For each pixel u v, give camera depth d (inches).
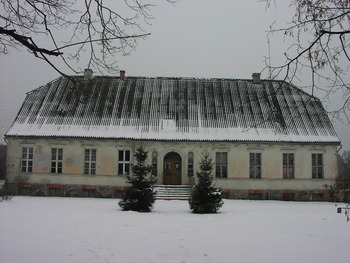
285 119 1444.4
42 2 276.8
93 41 260.4
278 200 1360.7
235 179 1371.8
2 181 1563.7
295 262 392.2
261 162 1381.6
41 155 1376.7
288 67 300.5
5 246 428.5
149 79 1631.4
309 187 1371.8
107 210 871.1
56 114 1432.1
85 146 1378.0
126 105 1481.3
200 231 572.4
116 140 1370.6
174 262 385.1
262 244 478.6
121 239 491.8
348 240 514.9
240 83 1627.7
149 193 887.7
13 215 700.7
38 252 407.8
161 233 546.0
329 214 853.8
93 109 1456.7
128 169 1369.3
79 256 396.8
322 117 1466.5
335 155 1390.3
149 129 1392.7
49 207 905.5
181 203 1127.6
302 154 1386.6
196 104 1499.8
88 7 277.6
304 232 577.6
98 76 1626.5
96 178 1364.4
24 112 1444.4
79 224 611.5
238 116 1455.5
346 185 398.0
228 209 968.3
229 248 452.1
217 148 1384.1
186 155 1381.6
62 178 1365.7
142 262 381.7
